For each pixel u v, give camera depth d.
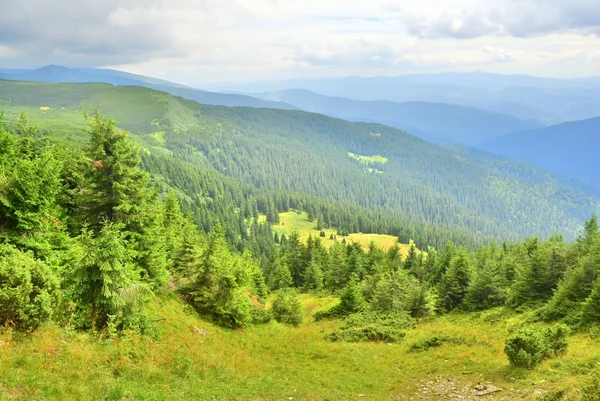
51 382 9.48
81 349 12.40
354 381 18.53
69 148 31.02
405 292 43.59
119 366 12.50
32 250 17.31
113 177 23.02
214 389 13.02
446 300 46.47
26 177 16.95
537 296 37.88
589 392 12.35
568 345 20.83
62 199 24.08
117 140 23.17
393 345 28.41
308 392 15.04
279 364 21.36
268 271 86.00
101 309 15.24
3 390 8.32
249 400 12.73
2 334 11.15
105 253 14.81
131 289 15.86
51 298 12.99
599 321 25.45
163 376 12.90
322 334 33.09
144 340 16.06
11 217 16.69
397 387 17.69
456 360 21.45
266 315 35.53
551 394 13.31
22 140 26.52
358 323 36.00
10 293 11.46
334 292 64.00
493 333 29.33
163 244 28.81
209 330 25.70
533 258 39.66
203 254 29.06
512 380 16.83
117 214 23.31
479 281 43.47
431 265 75.44
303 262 81.19
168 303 26.30
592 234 45.28
